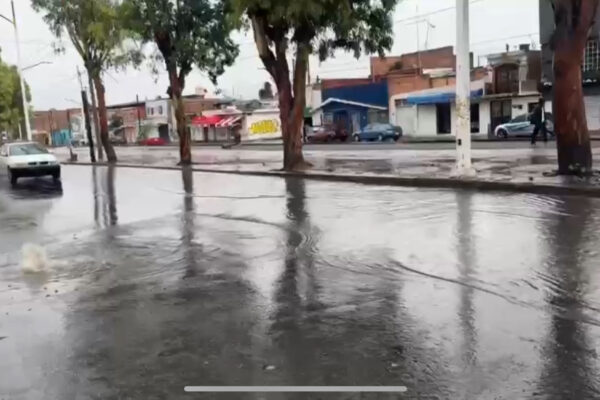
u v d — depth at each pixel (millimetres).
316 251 8836
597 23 38688
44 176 26828
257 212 13195
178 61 30750
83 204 16484
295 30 21641
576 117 14891
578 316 5480
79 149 73938
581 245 8281
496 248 8375
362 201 14039
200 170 27156
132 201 16641
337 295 6512
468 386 4180
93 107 39656
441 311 5781
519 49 51344
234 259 8578
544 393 4035
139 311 6289
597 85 39594
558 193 13625
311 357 4820
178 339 5371
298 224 11289
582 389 4078
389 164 23109
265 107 78000
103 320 6035
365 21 21828
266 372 4570
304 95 23031
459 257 7949
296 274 7539
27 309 6555
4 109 67000
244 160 32062
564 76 14789
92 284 7594
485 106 48156
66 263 8945
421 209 12305
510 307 5805
